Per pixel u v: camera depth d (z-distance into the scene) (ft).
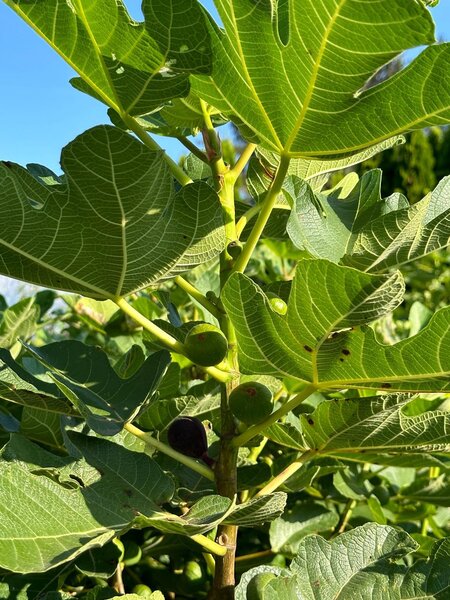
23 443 1.64
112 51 1.52
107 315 3.60
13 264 1.63
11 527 1.37
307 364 1.65
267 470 2.14
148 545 2.35
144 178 1.45
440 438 1.78
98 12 1.44
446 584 1.72
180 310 3.77
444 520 3.23
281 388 2.84
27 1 1.44
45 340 3.66
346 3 1.28
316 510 2.58
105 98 1.67
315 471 2.07
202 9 1.41
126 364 2.31
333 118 1.54
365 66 1.39
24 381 1.82
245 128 1.66
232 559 1.72
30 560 1.32
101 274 1.65
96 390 1.90
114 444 1.76
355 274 1.40
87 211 1.51
